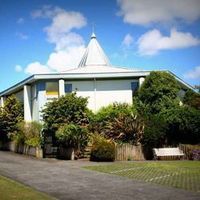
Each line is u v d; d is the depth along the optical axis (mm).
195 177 18656
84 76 38562
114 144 29312
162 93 34188
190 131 30469
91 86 39469
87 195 14289
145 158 29969
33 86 41344
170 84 34719
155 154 29172
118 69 41125
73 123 32031
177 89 35094
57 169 23125
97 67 43406
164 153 29297
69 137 30047
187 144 30484
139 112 34062
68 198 13766
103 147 28312
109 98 39438
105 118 33875
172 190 15062
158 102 34094
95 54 46188
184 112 30609
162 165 24203
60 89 38156
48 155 32812
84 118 32750
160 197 13641
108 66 44938
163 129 30062
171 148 29750
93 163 26859
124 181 17734
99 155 28250
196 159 28719
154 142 29812
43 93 38875
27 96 41875
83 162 27812
